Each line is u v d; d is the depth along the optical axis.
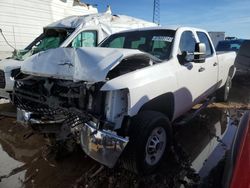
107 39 5.07
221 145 4.23
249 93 7.71
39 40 7.12
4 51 9.66
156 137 3.34
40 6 10.64
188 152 3.95
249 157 1.85
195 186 3.08
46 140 4.04
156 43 4.26
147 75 3.27
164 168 3.47
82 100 3.05
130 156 3.03
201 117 5.62
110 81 2.94
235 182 1.78
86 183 3.12
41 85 3.50
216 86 5.75
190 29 4.65
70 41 6.44
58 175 3.30
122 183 3.12
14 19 9.84
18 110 3.71
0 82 5.52
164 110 3.81
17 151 3.97
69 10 12.05
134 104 3.02
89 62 3.19
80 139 3.03
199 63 4.42
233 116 5.74
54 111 3.21
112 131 2.85
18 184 3.10
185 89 4.07
